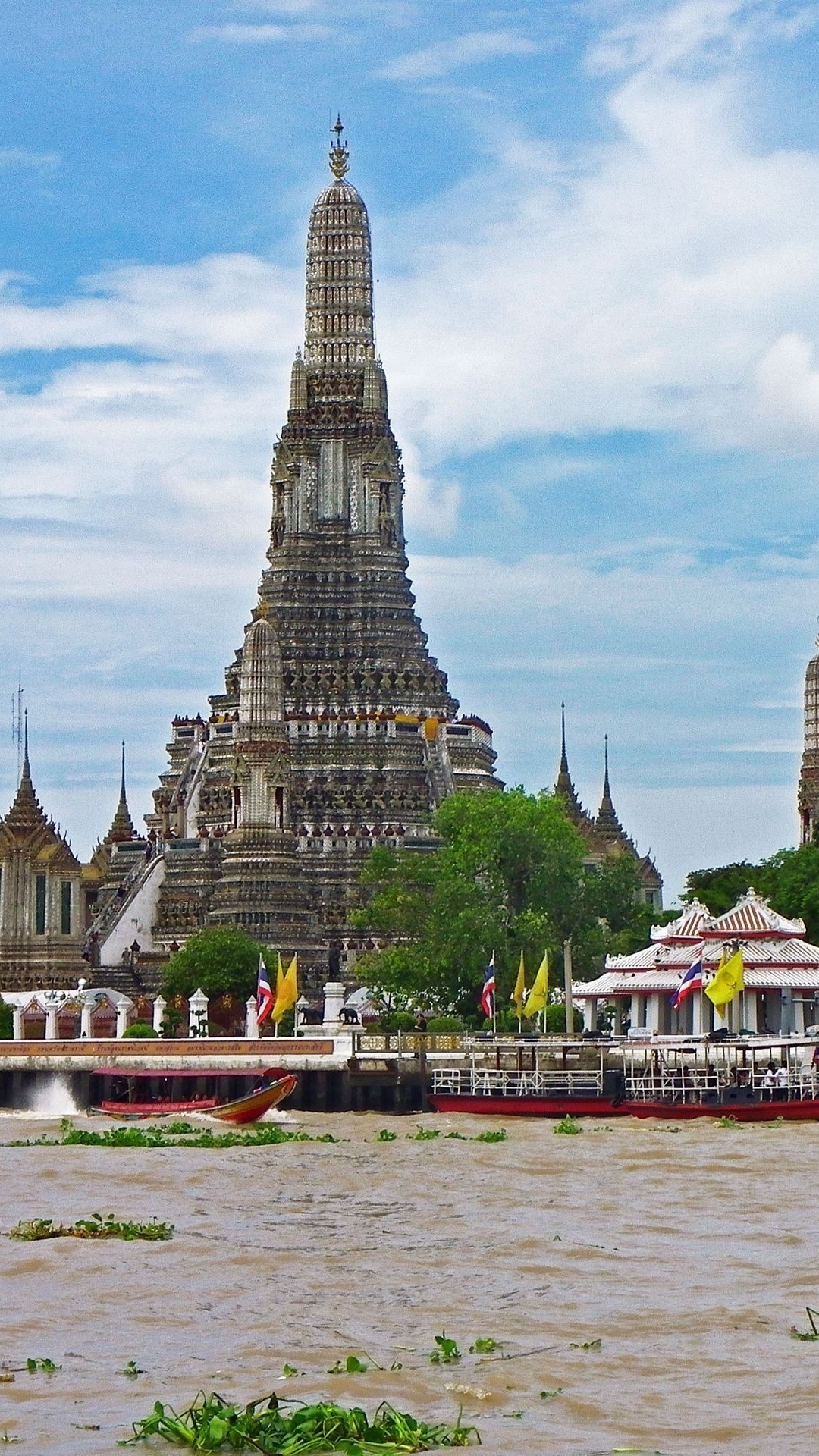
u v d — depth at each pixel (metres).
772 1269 73.06
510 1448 51.53
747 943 163.88
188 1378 58.09
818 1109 133.75
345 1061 152.50
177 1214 88.50
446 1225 84.31
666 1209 88.75
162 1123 139.75
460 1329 63.97
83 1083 162.88
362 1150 114.75
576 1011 197.38
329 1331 63.72
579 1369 59.00
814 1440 52.19
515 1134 125.56
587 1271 73.25
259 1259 75.62
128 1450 51.31
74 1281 72.00
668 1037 152.50
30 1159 111.44
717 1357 60.03
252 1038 166.62
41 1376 58.38
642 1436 52.72
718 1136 121.81
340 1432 52.19
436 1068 149.50
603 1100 139.00
